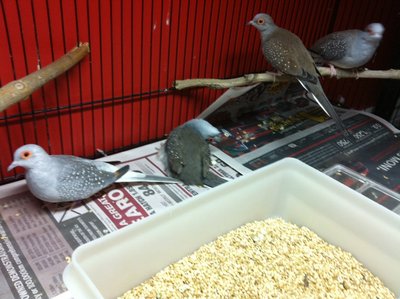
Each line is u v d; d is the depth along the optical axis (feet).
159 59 1.57
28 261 1.06
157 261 1.11
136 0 1.38
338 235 1.27
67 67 1.22
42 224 1.18
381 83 2.64
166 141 1.51
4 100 1.04
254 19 1.53
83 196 1.20
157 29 1.49
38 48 1.24
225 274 1.14
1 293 0.96
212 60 1.76
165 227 1.08
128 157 1.54
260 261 1.19
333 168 1.60
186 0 1.52
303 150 1.70
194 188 1.39
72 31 1.29
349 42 1.53
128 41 1.44
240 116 1.91
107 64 1.43
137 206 1.28
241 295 1.08
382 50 2.47
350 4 2.20
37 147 1.10
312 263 1.21
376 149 1.77
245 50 1.87
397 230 1.11
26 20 1.18
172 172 1.43
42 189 1.13
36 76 1.12
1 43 1.17
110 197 1.31
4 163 1.36
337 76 1.65
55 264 1.05
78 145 1.51
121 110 1.57
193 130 1.47
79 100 1.43
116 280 1.01
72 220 1.21
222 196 1.20
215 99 1.89
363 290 1.14
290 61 1.44
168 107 1.72
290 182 1.37
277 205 1.41
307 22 2.07
